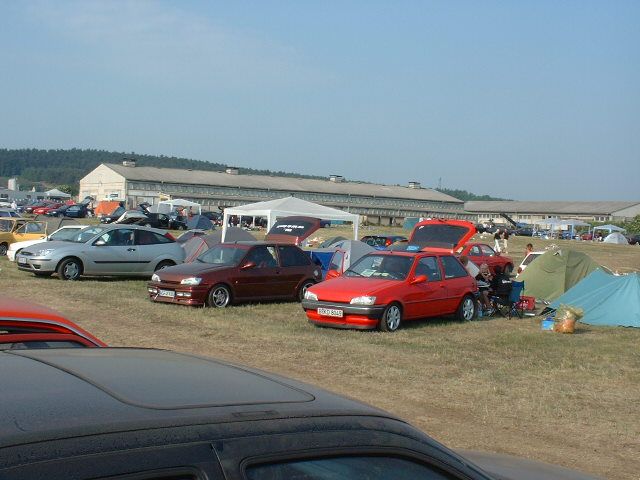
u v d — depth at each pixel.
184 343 11.59
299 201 27.00
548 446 7.03
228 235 26.52
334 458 1.99
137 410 1.91
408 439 2.21
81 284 19.23
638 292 16.55
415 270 14.77
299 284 17.84
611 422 7.94
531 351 12.29
